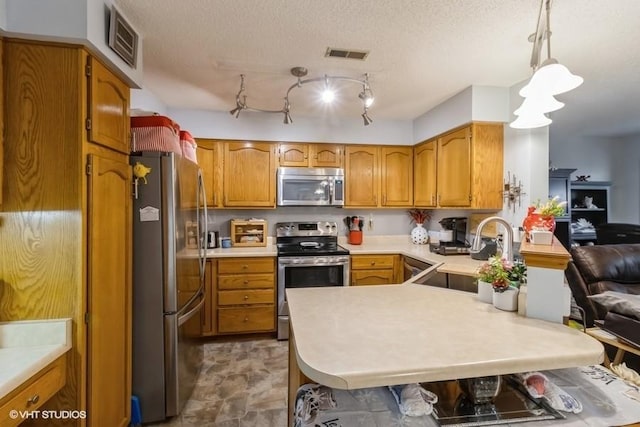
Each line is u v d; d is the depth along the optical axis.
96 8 1.39
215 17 1.73
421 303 1.44
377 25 1.80
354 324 1.17
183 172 2.06
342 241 3.93
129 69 1.71
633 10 1.63
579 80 1.27
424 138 3.50
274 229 3.76
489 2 1.59
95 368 1.43
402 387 0.98
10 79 1.30
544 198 2.55
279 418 1.96
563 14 1.67
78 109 1.34
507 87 2.71
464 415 0.95
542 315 1.21
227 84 2.69
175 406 1.94
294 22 1.77
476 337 1.05
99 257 1.46
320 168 3.55
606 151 4.76
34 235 1.32
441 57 2.18
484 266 1.48
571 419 0.91
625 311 1.79
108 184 1.55
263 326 3.16
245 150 3.45
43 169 1.32
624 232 3.92
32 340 1.30
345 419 0.91
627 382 1.08
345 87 2.72
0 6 1.23
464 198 2.83
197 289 2.40
